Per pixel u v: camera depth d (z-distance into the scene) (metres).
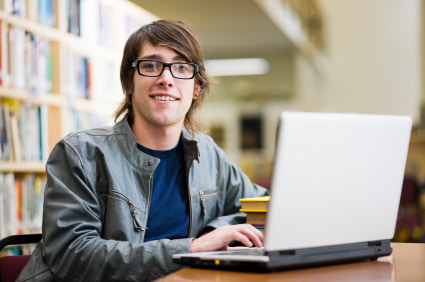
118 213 1.69
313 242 1.21
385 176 1.33
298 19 9.74
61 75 3.19
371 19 11.81
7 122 2.81
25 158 2.94
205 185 1.92
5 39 2.79
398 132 1.33
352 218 1.27
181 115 1.82
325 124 1.18
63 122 3.20
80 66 3.42
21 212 2.91
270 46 10.60
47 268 1.64
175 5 6.96
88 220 1.62
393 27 11.66
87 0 3.51
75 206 1.60
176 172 1.87
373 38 11.80
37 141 3.04
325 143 1.19
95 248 1.51
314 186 1.18
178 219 1.83
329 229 1.23
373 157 1.29
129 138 1.79
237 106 13.71
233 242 1.79
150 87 1.77
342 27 12.02
